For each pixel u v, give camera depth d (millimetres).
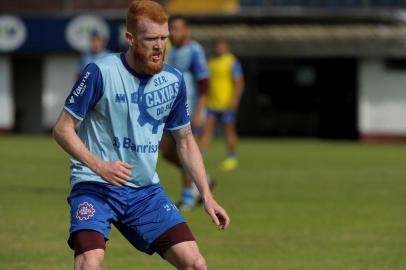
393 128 101312
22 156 72562
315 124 105125
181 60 41531
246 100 106125
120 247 32406
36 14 105750
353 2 104000
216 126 105688
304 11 103562
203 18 105000
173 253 19109
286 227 36750
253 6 105500
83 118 19109
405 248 32406
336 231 35969
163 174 58938
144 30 18906
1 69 109312
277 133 106000
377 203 44438
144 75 19484
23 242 32781
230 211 41094
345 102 103812
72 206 19312
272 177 56875
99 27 104438
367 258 30562
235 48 102500
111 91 19297
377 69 101375
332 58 103688
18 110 115312
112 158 19594
